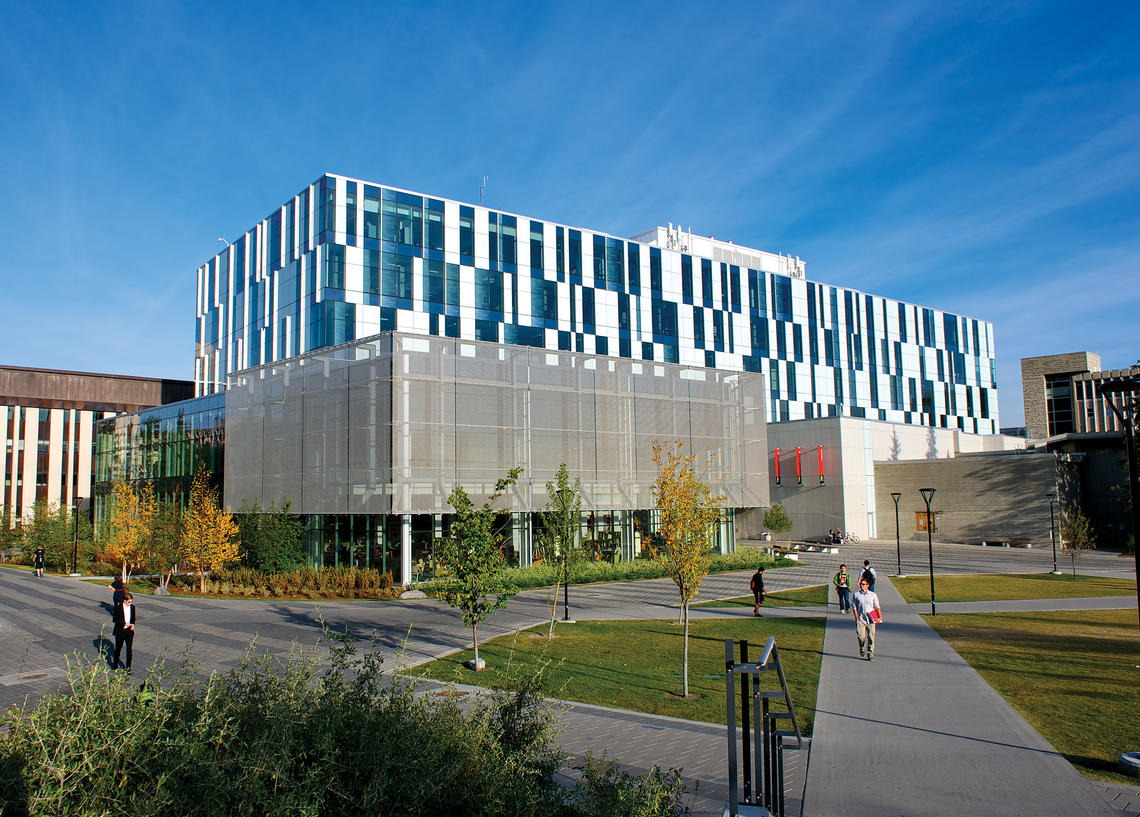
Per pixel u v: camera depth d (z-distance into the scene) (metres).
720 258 74.00
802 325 73.25
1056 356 83.31
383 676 15.13
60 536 44.50
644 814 5.71
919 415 82.31
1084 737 10.90
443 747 6.14
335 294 46.69
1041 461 54.22
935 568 41.06
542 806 6.43
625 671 15.99
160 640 20.05
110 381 71.88
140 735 5.05
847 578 25.31
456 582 17.02
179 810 4.82
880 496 61.41
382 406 33.50
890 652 17.75
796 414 71.38
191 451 48.12
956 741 10.84
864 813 8.27
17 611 25.86
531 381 37.81
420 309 49.81
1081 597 28.06
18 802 4.40
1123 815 8.16
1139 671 15.22
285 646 19.05
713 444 45.97
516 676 9.00
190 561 32.97
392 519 33.75
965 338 89.25
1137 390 12.05
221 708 5.85
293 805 4.94
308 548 37.44
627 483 40.97
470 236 52.78
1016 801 8.55
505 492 36.03
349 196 48.03
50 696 5.25
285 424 39.06
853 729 11.52
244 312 56.53
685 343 64.00
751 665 6.95
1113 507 59.56
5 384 66.56
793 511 61.41
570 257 57.78
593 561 37.88
